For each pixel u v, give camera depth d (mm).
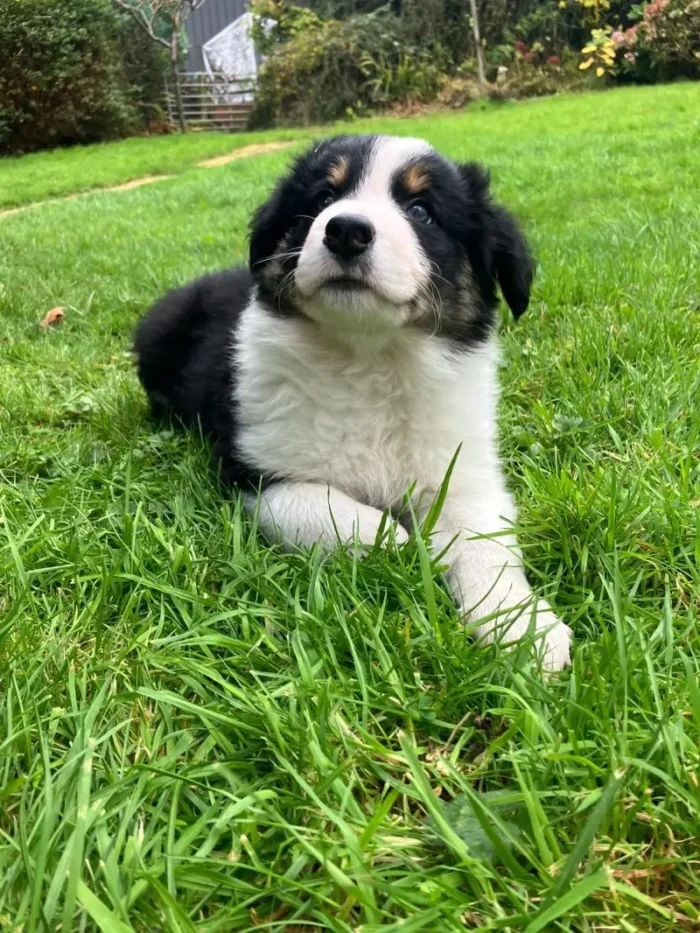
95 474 410
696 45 2758
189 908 193
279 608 301
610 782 201
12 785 216
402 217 376
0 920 182
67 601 309
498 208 427
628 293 640
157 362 515
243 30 3781
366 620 277
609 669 256
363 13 3254
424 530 333
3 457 432
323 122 2979
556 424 439
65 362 607
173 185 1717
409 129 2168
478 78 2947
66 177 1961
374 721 246
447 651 270
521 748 234
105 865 193
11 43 2574
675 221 860
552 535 349
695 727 236
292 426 384
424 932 183
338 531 340
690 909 191
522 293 426
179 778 218
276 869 204
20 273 888
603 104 2279
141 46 3086
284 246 405
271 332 394
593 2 2908
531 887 195
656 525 338
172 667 270
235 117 3311
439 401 387
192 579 314
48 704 252
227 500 396
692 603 296
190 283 576
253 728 236
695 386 458
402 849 205
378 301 352
